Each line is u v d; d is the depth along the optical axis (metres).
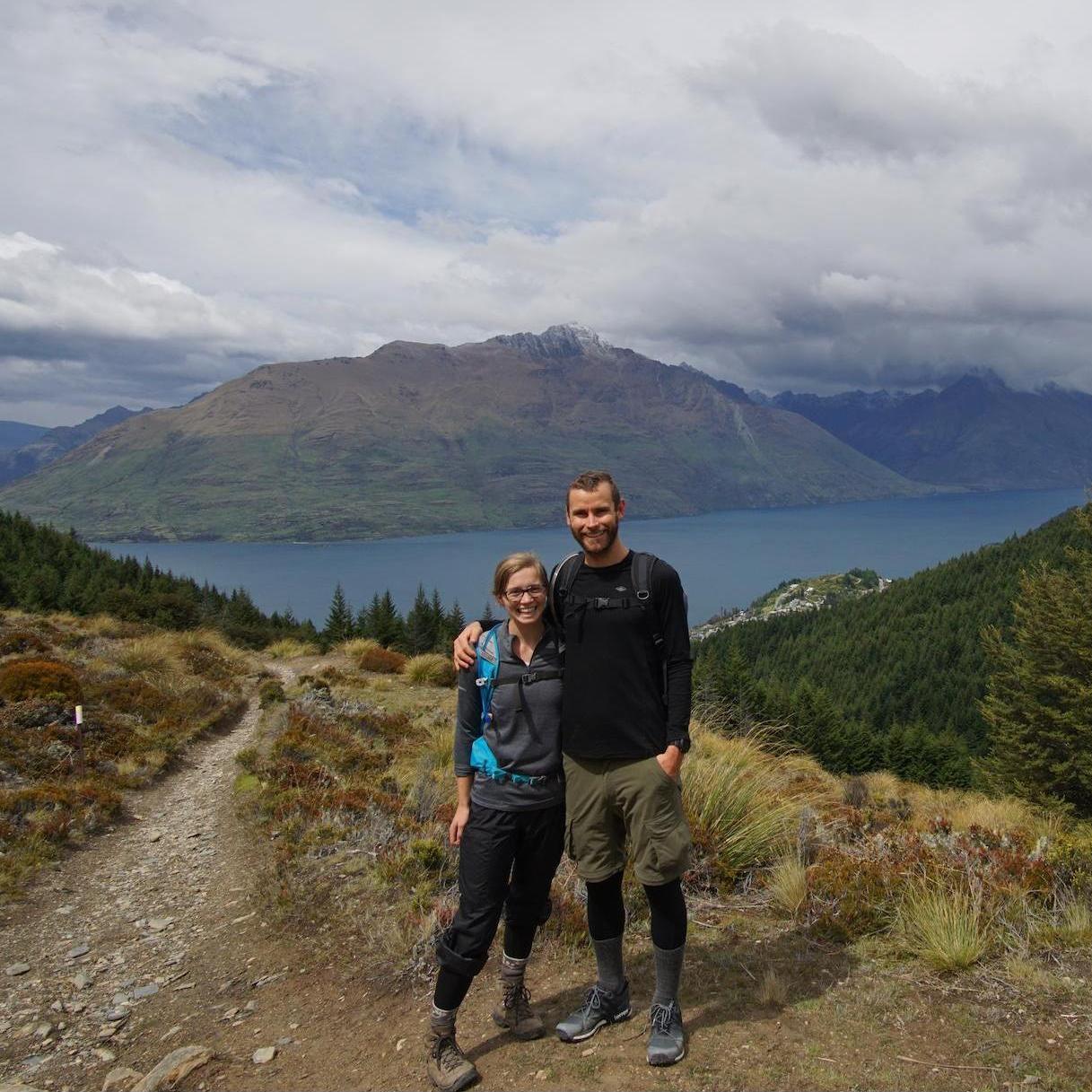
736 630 143.25
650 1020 3.21
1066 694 25.06
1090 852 5.29
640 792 3.04
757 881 5.15
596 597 3.11
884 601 137.62
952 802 12.68
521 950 3.36
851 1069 2.92
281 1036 3.82
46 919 6.23
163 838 8.60
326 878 6.04
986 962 3.80
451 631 57.53
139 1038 4.05
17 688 13.20
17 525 57.75
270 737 13.28
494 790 3.20
